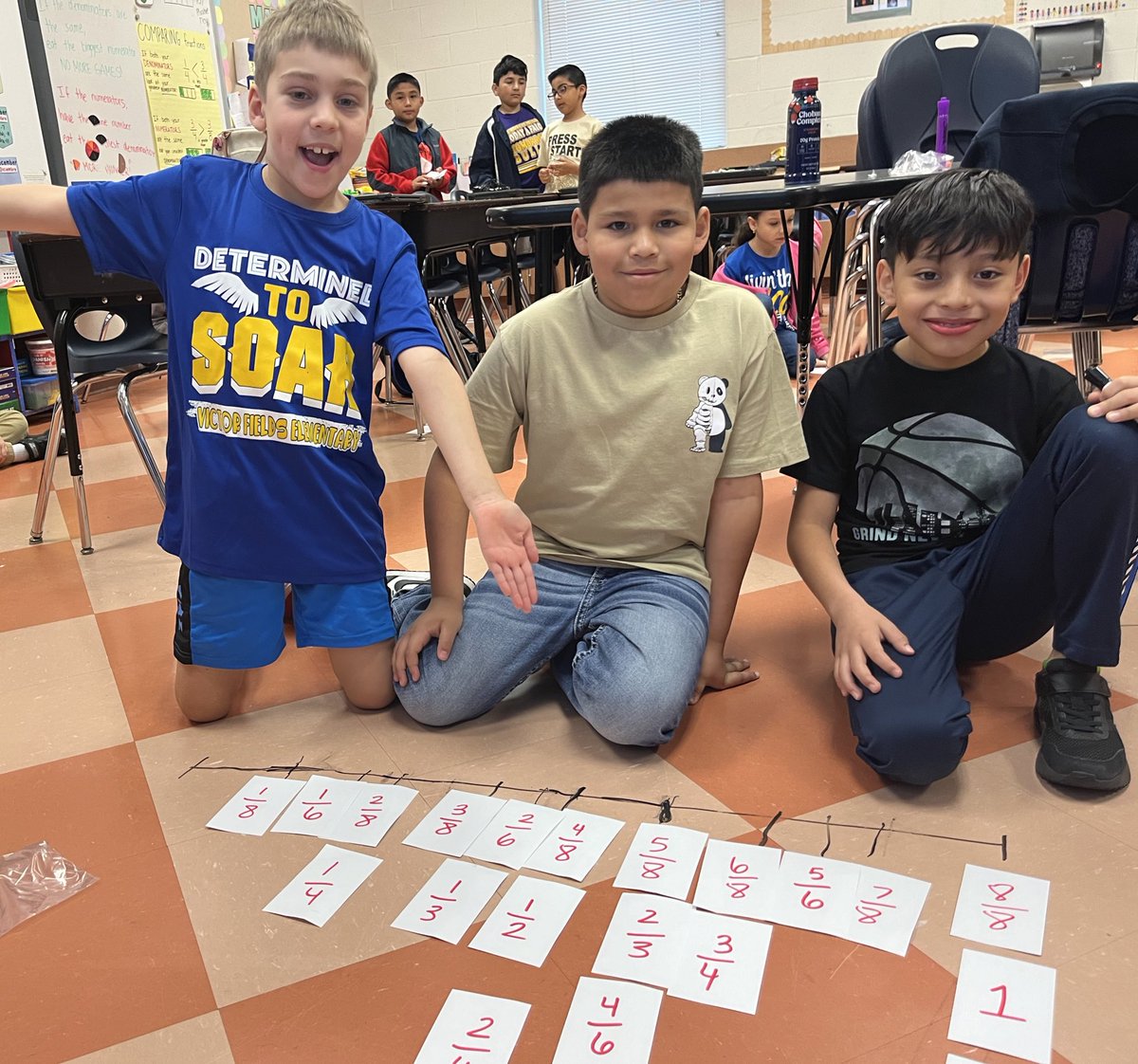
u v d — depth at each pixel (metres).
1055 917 0.89
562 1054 0.77
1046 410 1.27
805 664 1.43
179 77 4.23
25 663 1.57
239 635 1.26
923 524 1.29
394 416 3.34
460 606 1.32
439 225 2.70
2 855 1.06
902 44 2.72
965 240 1.15
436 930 0.91
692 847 1.01
